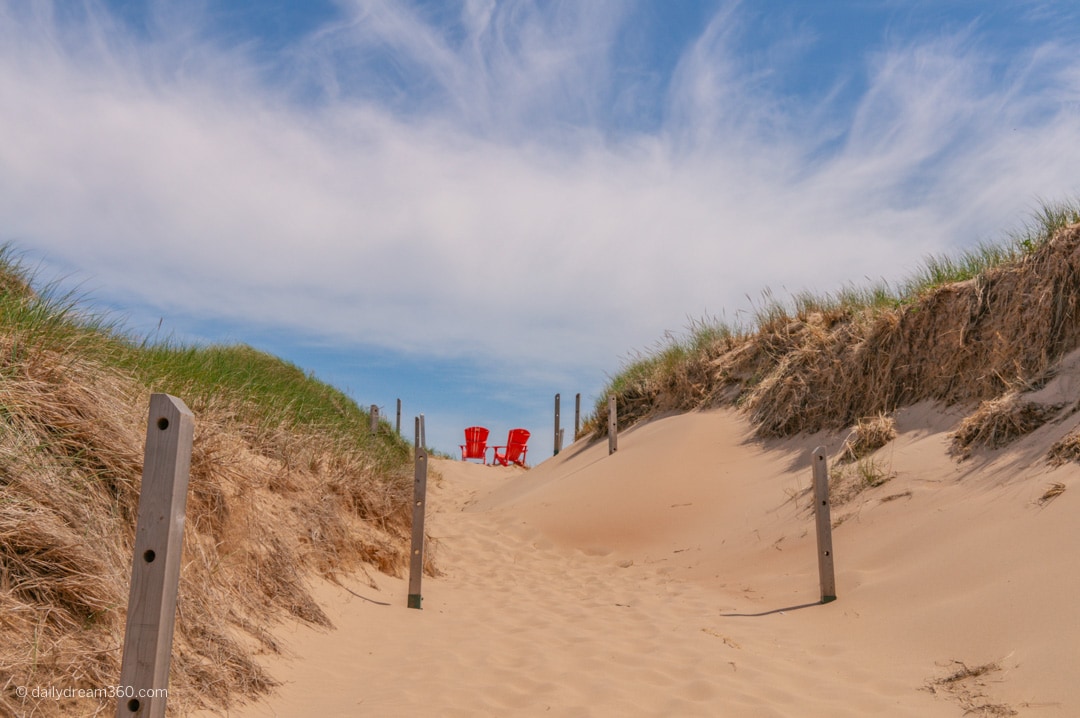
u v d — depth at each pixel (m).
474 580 9.16
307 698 4.54
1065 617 4.74
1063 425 7.46
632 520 11.30
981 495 7.21
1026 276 9.44
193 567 4.93
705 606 7.35
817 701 4.57
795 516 9.30
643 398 17.16
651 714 4.45
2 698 3.05
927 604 5.88
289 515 7.01
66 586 3.66
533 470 18.56
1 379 4.25
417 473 7.65
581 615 7.18
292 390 10.66
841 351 12.42
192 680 4.03
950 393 10.02
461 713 4.41
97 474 4.47
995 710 4.15
